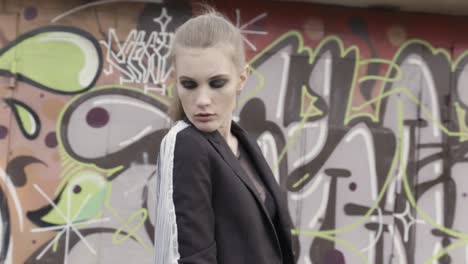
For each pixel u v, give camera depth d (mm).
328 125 3832
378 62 3881
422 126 3883
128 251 3682
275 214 1261
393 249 3811
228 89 1111
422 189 3854
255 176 1290
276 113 3809
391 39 3896
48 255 3641
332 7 3871
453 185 3861
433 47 3906
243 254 1072
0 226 3625
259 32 3820
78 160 3693
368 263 3793
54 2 3717
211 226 1037
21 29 3693
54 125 3693
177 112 1246
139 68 3764
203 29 1102
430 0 3668
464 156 3883
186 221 1002
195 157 1047
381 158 3844
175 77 1153
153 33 3775
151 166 3729
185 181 1030
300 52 3840
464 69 3877
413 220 3834
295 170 3799
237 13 3809
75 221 3668
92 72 3732
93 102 3725
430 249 3828
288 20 3842
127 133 3729
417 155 3865
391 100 3877
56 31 3719
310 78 3840
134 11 3770
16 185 3652
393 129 3867
